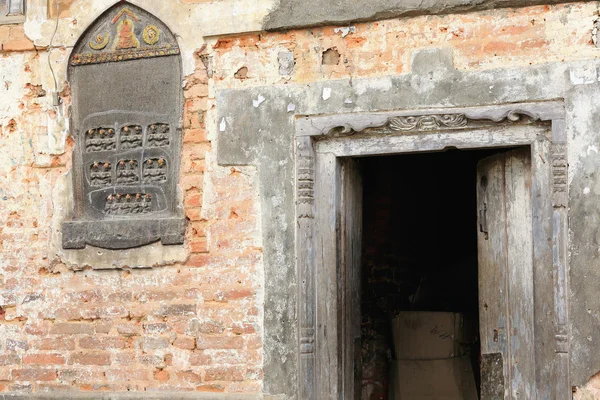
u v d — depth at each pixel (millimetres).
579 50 5047
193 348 5629
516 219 5320
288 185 5527
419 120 5301
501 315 5406
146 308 5738
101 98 5980
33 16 6070
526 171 5266
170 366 5660
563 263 4980
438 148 5301
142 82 5906
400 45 5371
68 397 5789
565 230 4988
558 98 5055
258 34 5645
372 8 5383
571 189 4992
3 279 6004
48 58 6039
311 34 5551
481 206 5617
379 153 5438
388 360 7180
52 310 5906
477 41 5234
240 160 5629
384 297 7430
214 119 5703
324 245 5543
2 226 6027
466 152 7617
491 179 5535
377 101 5379
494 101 5156
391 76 5367
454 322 6750
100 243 5832
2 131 6090
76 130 6008
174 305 5688
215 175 5676
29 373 5902
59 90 6012
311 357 5430
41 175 6012
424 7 5293
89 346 5820
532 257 5145
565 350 4934
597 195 4953
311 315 5461
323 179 5559
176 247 5711
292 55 5578
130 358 5734
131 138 5910
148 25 5902
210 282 5637
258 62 5641
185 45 5777
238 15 5648
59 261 5918
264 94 5609
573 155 5000
